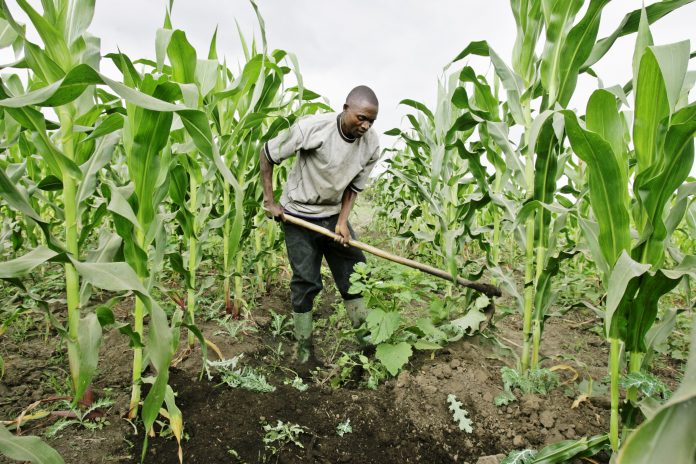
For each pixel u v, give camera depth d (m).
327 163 2.72
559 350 3.21
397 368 2.55
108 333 3.02
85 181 1.88
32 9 1.55
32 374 2.43
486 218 5.87
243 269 3.96
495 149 3.24
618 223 1.56
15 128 2.56
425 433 2.18
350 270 3.11
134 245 1.81
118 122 1.73
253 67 2.72
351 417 2.27
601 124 1.57
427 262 5.04
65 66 1.69
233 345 3.04
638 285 1.55
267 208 2.84
